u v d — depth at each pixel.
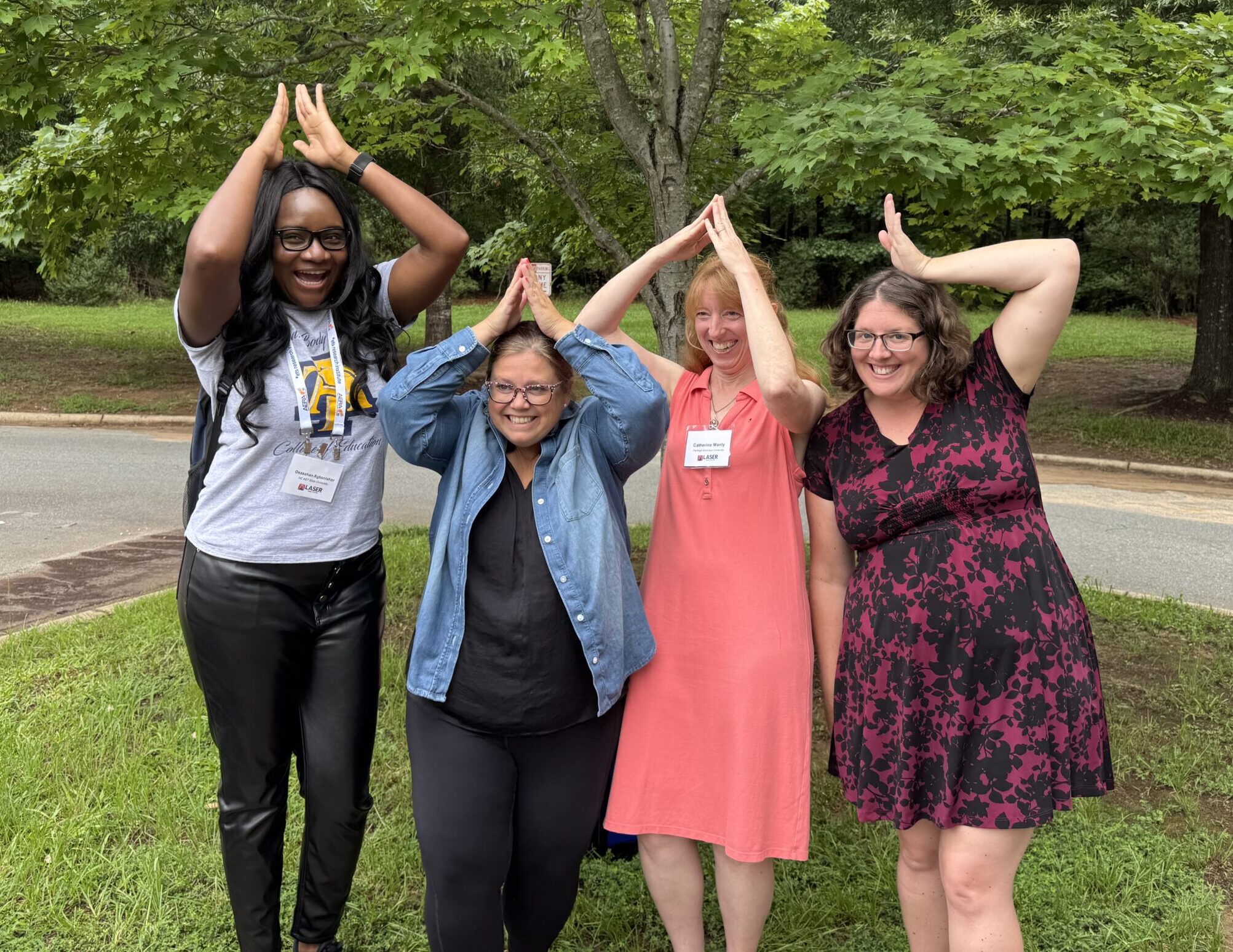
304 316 2.13
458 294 26.36
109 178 4.59
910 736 1.96
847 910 2.69
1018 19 6.09
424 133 5.60
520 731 2.04
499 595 2.03
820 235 28.28
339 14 4.61
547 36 3.86
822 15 5.57
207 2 4.36
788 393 2.06
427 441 2.09
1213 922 2.59
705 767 2.22
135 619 4.71
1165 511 8.07
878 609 2.03
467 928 2.08
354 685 2.21
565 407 2.20
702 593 2.22
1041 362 2.00
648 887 2.45
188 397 12.56
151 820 3.04
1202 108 3.81
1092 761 1.93
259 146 2.02
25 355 14.91
